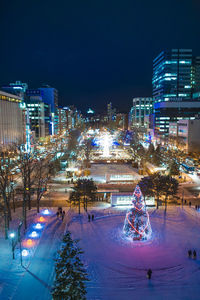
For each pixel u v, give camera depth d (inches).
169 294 1044.5
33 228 1711.4
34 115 7406.5
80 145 6437.0
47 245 1467.8
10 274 1182.9
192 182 2974.9
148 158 3983.8
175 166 3176.7
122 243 1488.7
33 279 1144.2
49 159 4141.2
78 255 1348.4
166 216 1920.5
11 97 4778.5
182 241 1512.1
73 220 1852.9
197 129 5123.0
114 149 6082.7
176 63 7618.1
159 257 1331.2
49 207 2151.8
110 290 1067.3
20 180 2864.2
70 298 866.8
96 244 1476.4
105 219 1873.8
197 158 4731.8
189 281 1131.9
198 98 7367.1
